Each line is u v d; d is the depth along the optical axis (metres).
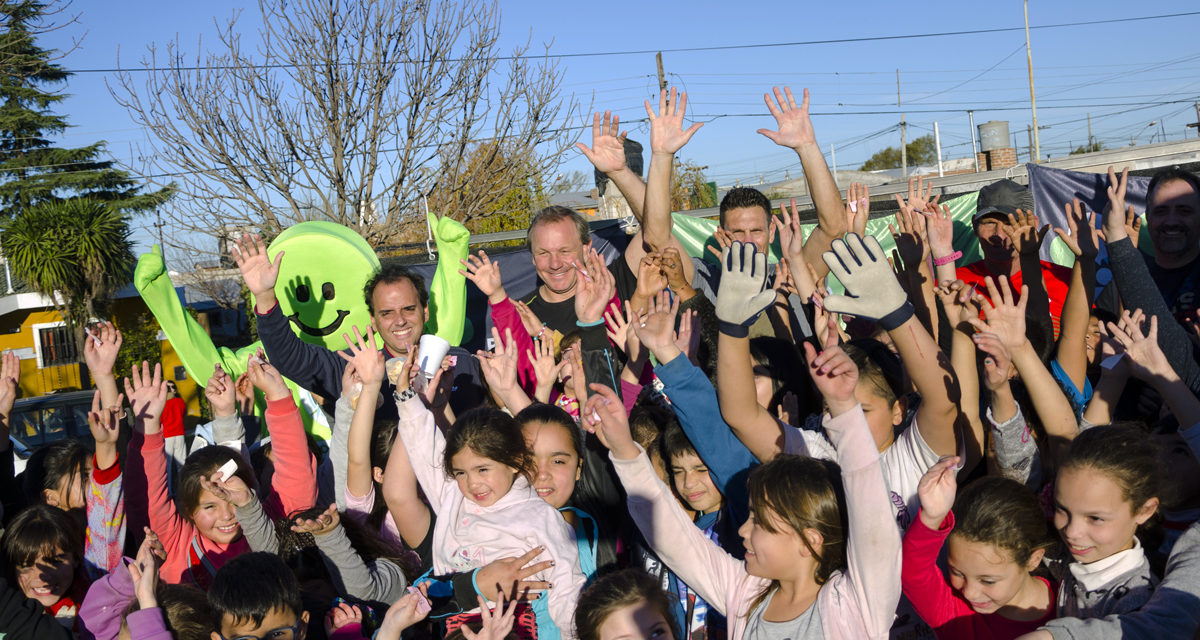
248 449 4.07
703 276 5.03
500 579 2.62
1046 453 2.88
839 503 2.30
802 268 3.79
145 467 3.50
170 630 2.66
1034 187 6.50
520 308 4.09
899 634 2.65
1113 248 3.33
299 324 4.84
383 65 16.62
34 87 26.61
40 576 3.19
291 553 3.07
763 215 4.77
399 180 16.91
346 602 2.87
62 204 19.70
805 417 3.62
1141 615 2.15
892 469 2.85
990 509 2.30
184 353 4.77
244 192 16.47
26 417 10.34
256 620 2.56
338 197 16.78
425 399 3.18
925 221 3.74
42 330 20.59
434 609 2.80
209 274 23.75
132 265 20.06
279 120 16.45
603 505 3.26
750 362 2.74
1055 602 2.49
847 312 2.57
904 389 3.18
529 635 2.64
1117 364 2.96
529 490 2.87
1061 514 2.38
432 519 3.19
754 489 2.36
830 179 4.07
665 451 3.08
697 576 2.59
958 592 2.41
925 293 3.76
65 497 3.67
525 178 16.98
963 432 2.88
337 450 3.39
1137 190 6.20
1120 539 2.32
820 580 2.33
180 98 16.00
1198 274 4.02
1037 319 3.42
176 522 3.55
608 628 2.40
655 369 2.86
